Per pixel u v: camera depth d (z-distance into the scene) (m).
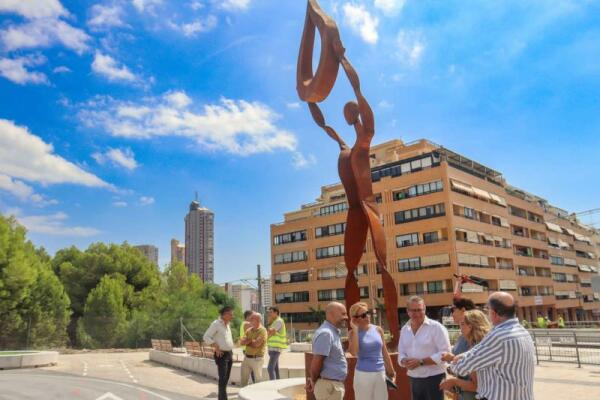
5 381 13.48
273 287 60.75
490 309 3.69
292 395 7.86
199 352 17.08
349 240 8.13
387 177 48.53
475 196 48.53
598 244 85.62
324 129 8.49
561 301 63.16
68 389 11.73
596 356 17.52
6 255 30.45
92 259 42.97
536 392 10.02
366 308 5.28
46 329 32.03
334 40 7.62
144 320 33.12
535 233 61.62
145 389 11.91
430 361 5.13
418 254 45.03
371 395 5.05
